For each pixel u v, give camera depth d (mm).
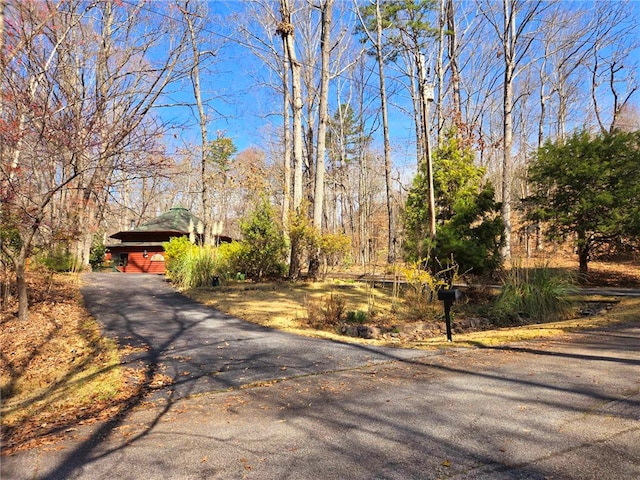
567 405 3355
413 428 3033
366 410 3467
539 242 21578
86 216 9008
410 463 2494
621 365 4504
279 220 16250
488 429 2951
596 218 14125
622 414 3107
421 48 19375
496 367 4668
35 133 6316
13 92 5980
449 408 3420
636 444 2607
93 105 6781
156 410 3732
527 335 6496
